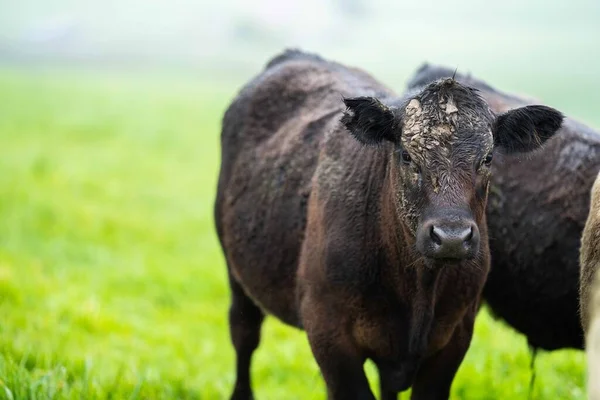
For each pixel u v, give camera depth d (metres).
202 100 83.06
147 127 55.03
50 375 9.73
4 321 12.77
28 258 19.72
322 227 8.63
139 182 34.06
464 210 7.31
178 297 18.52
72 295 16.45
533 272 9.82
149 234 24.78
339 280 8.41
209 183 35.69
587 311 7.71
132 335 14.95
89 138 47.38
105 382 10.68
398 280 8.27
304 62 10.94
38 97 72.06
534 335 10.20
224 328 16.78
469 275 8.33
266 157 10.05
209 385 12.12
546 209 9.73
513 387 11.28
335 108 9.73
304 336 15.59
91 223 24.88
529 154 8.51
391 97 9.34
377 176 8.39
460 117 7.59
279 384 13.13
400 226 8.05
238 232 10.22
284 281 9.49
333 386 8.59
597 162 9.69
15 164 35.09
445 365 8.67
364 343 8.52
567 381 11.59
